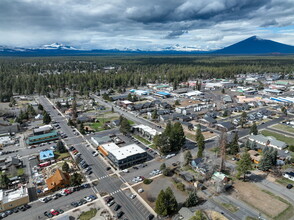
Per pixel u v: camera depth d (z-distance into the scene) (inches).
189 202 2369.6
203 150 3718.0
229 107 6466.5
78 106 6855.3
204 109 6323.8
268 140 3966.5
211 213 2277.3
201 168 3097.9
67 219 2144.4
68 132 4704.7
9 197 2459.4
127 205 2445.9
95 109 6496.1
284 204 2432.3
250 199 2518.5
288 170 3088.1
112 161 3351.4
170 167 3260.3
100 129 4872.0
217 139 4210.1
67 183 2805.1
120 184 2847.0
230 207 2384.4
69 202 2496.3
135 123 5246.1
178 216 2250.2
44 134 4279.0
